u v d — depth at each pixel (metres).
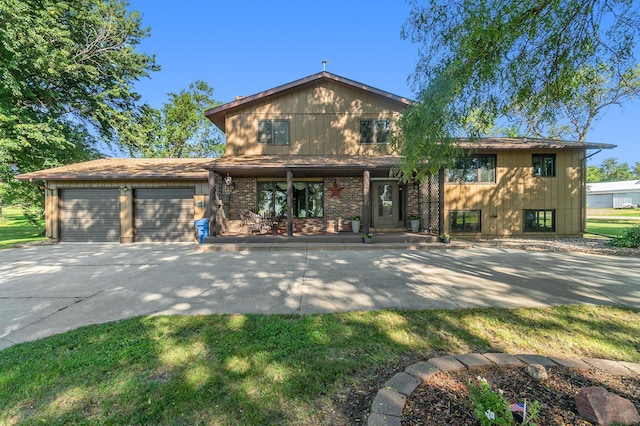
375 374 2.50
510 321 3.63
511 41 4.02
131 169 12.35
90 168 12.56
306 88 12.43
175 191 12.07
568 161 12.27
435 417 1.89
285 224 12.35
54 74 13.89
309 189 12.47
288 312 4.05
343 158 11.38
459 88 4.15
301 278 5.95
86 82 15.93
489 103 4.78
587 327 3.44
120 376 2.52
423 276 6.04
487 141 12.73
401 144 5.30
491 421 1.63
